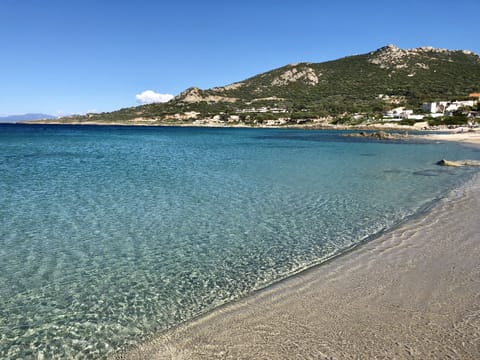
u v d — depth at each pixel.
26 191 17.34
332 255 9.12
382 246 9.52
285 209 13.87
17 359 5.30
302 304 6.59
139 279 7.98
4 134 83.06
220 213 13.33
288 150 42.56
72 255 9.34
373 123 114.88
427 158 32.41
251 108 191.75
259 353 5.19
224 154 37.53
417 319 5.91
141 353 5.38
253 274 8.15
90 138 69.88
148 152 40.06
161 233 11.10
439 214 12.41
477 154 36.06
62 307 6.80
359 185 18.67
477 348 5.11
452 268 7.90
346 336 5.50
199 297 7.14
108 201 15.24
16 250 9.66
